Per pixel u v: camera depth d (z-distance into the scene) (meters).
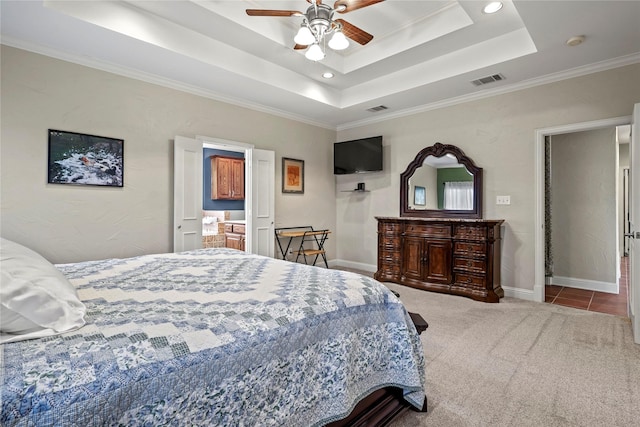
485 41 3.47
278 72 4.08
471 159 4.37
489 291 3.80
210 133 4.25
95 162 3.33
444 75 3.80
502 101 4.11
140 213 3.66
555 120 3.71
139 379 0.86
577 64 3.43
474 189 4.30
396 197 5.21
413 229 4.47
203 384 0.97
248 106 4.67
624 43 3.00
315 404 1.27
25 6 2.39
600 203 4.41
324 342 1.34
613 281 4.31
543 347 2.61
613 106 3.35
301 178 5.46
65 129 3.15
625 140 6.70
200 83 3.94
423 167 4.80
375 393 1.66
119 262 2.26
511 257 4.08
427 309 3.54
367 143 5.38
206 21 3.08
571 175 4.61
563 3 2.43
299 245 5.47
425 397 1.79
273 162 4.91
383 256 4.84
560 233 4.70
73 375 0.81
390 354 1.65
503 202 4.12
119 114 3.49
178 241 3.85
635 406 1.85
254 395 1.09
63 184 3.15
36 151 3.00
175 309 1.25
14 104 2.88
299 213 5.46
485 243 3.83
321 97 4.65
